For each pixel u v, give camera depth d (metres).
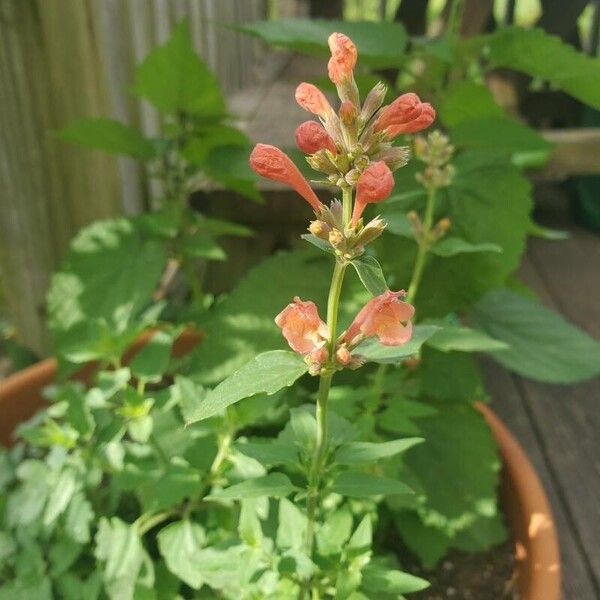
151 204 0.40
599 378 0.37
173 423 0.22
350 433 0.17
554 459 0.32
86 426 0.20
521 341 0.27
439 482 0.24
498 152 0.26
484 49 0.27
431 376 0.25
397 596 0.17
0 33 0.29
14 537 0.22
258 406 0.19
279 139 0.43
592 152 0.51
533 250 0.53
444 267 0.25
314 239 0.13
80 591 0.20
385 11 0.64
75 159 0.32
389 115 0.13
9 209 0.32
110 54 0.34
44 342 0.35
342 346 0.13
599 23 0.65
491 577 0.23
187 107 0.28
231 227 0.29
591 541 0.27
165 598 0.20
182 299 0.38
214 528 0.21
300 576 0.17
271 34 0.26
